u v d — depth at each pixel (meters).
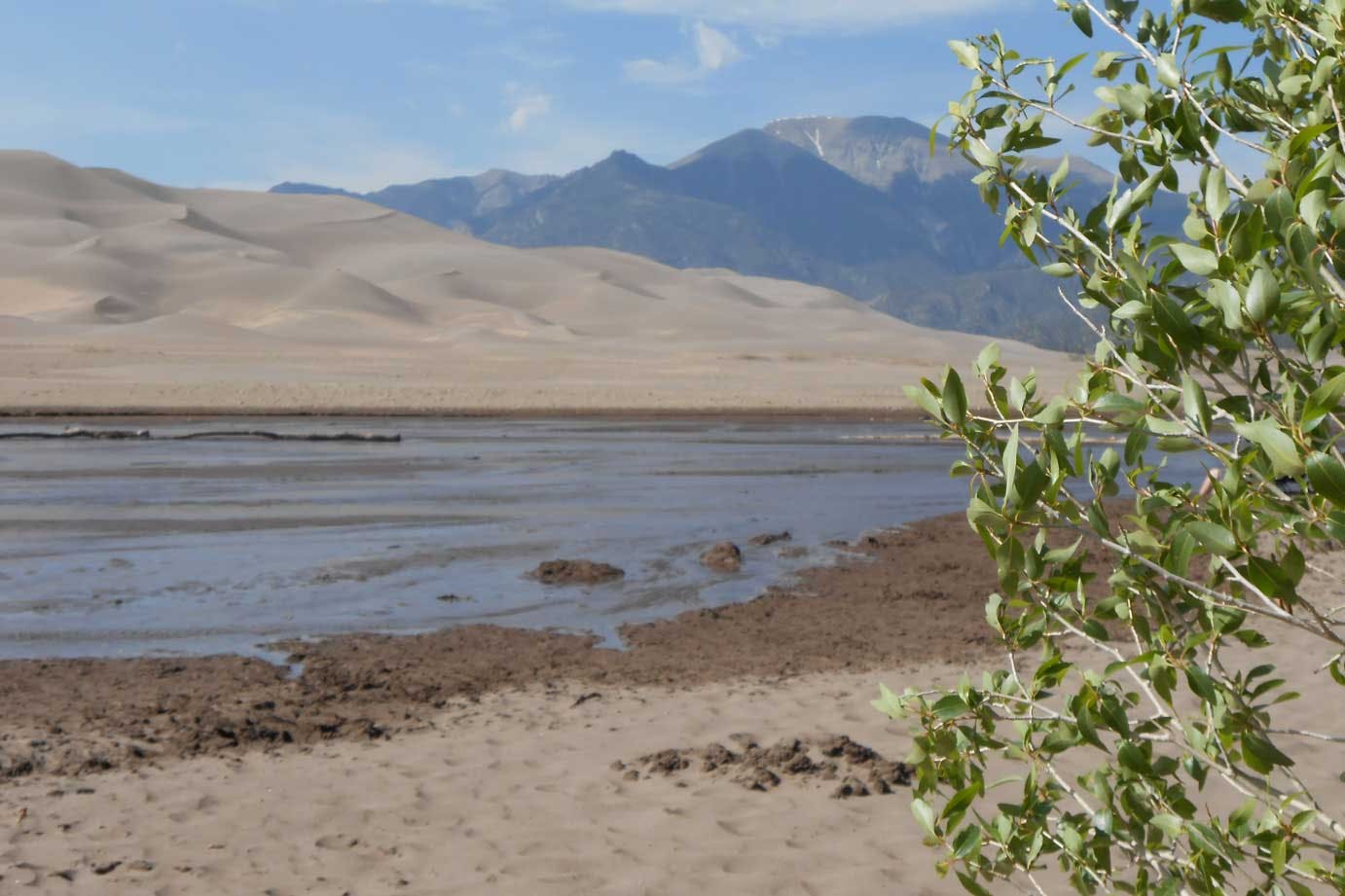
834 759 7.66
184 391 49.06
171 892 5.71
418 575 14.39
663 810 6.79
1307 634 10.49
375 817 6.73
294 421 41.69
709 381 66.06
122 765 7.63
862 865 5.95
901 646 10.86
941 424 2.73
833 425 43.12
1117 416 2.66
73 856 6.14
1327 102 2.54
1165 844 3.12
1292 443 2.08
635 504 20.95
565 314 186.62
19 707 8.83
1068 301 2.94
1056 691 8.84
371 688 9.55
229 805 6.93
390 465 27.27
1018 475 2.54
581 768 7.57
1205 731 2.92
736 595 13.35
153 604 12.69
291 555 15.65
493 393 53.16
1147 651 2.84
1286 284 2.46
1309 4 2.70
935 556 15.95
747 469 27.38
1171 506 2.69
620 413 47.84
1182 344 2.37
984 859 3.32
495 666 10.21
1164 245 2.67
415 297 183.12
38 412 41.06
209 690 9.34
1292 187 2.27
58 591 13.31
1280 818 2.77
